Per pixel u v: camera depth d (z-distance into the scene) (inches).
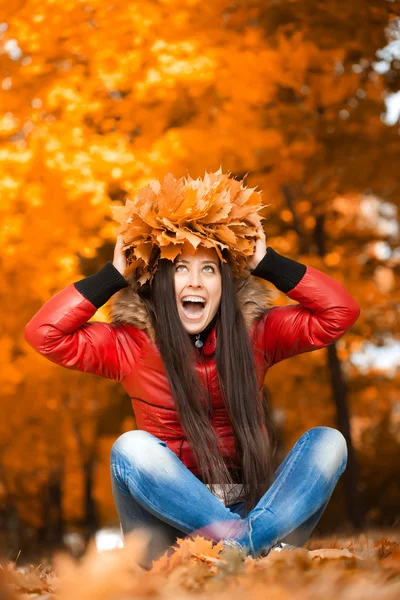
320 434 139.3
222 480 147.2
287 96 400.2
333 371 522.6
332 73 388.2
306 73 386.0
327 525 554.9
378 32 358.3
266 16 353.1
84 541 698.2
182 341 152.3
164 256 151.1
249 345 155.4
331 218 525.7
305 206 489.7
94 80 385.7
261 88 384.8
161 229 154.3
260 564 112.2
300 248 513.3
